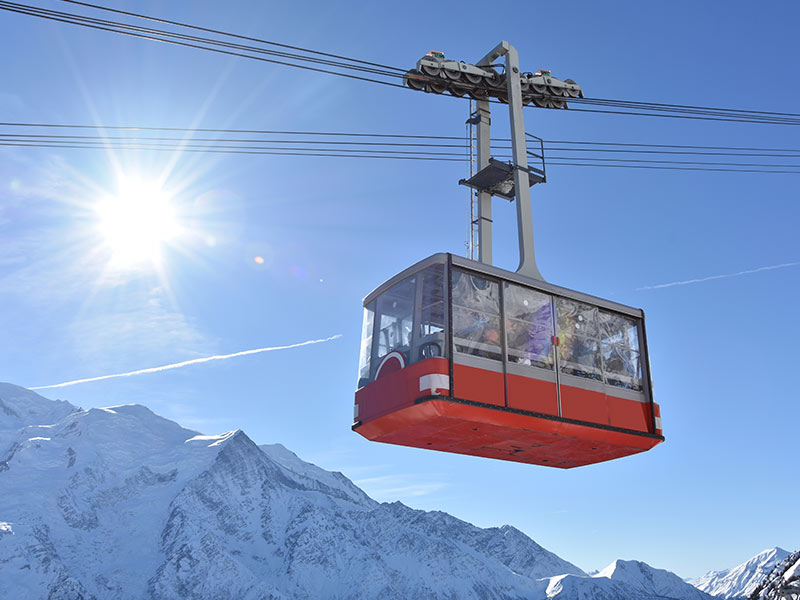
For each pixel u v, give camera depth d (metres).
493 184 23.97
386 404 19.48
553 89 25.81
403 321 19.75
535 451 22.28
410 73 23.73
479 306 19.25
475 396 18.45
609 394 21.20
